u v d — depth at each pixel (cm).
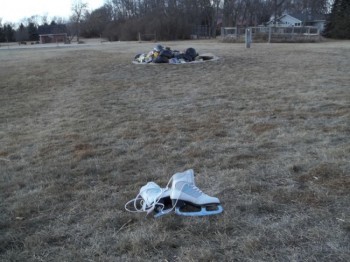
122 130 547
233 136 490
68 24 8788
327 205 292
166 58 1405
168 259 237
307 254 235
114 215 294
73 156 443
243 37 3462
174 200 294
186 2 5841
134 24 5206
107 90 921
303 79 945
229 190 328
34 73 1337
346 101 661
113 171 388
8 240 267
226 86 887
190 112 641
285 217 279
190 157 418
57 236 270
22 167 416
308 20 5841
